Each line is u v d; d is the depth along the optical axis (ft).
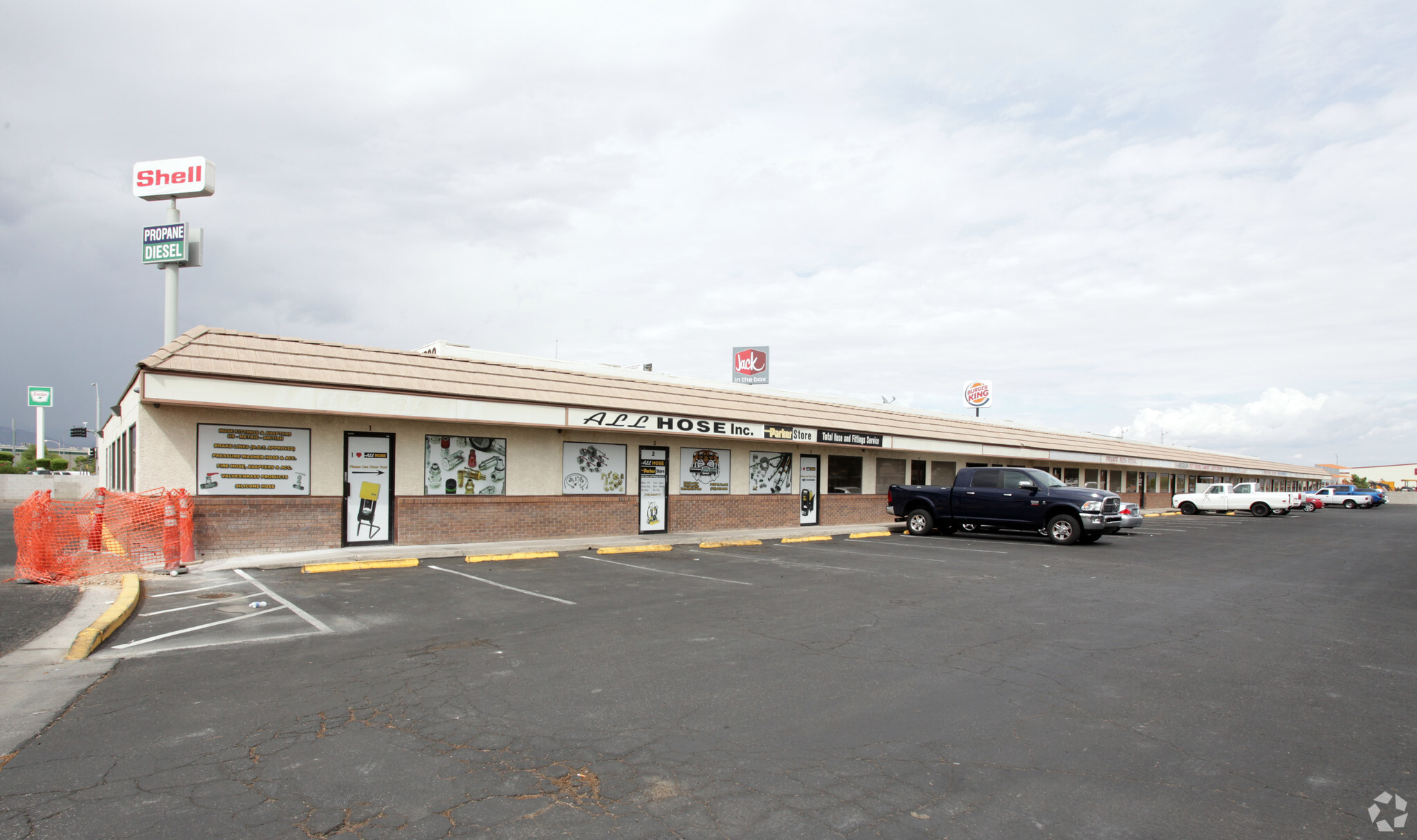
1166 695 20.95
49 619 28.07
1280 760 16.38
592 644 25.64
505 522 57.77
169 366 42.16
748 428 71.97
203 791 14.02
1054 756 16.42
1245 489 141.08
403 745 16.46
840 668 23.16
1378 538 84.38
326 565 42.09
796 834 12.76
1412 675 23.72
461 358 60.39
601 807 13.64
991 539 71.15
